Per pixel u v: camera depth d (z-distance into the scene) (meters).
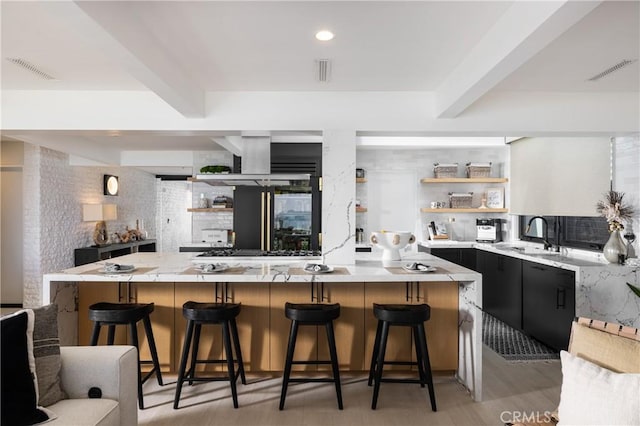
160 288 3.21
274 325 3.20
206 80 3.24
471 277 2.93
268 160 4.20
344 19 2.19
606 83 3.28
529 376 3.30
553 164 4.76
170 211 10.31
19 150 5.70
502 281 4.87
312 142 5.60
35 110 3.50
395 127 3.57
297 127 3.57
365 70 3.01
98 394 2.01
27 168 5.62
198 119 3.56
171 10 2.09
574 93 3.55
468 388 3.01
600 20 2.17
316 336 3.20
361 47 2.57
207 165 6.50
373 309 3.00
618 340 1.65
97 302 3.26
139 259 3.79
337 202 3.57
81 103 3.52
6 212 5.71
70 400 1.95
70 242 6.32
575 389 1.55
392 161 6.09
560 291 3.70
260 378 3.25
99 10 1.82
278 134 3.76
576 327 1.83
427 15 2.15
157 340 3.21
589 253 4.23
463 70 2.80
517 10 2.01
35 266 5.61
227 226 6.75
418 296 3.23
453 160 6.09
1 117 3.48
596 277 3.43
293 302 3.21
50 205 5.84
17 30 2.30
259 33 2.37
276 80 3.24
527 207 5.31
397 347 3.22
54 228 5.93
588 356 1.70
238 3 2.02
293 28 2.30
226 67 2.94
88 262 6.35
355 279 2.92
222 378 2.77
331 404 2.81
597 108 3.55
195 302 3.04
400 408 2.76
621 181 3.84
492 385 3.13
